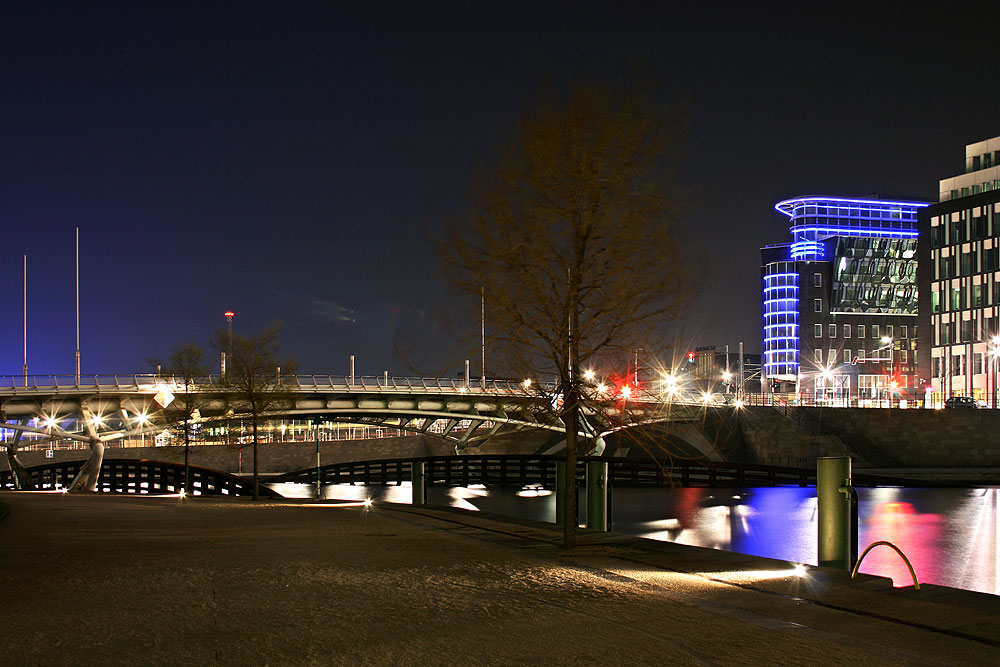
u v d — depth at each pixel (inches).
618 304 663.8
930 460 3464.6
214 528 859.4
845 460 637.3
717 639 371.6
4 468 3698.3
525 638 368.5
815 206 6742.1
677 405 2987.2
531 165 674.8
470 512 1086.4
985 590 949.8
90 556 610.5
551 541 735.7
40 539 727.7
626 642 363.9
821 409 3676.2
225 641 354.6
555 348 674.2
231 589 475.5
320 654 336.8
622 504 1692.9
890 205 6860.2
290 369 1909.4
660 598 462.9
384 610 423.5
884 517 1573.6
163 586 481.7
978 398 4389.8
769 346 6584.6
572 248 673.6
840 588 495.2
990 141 4788.4
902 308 6461.6
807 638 375.6
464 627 387.9
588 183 660.1
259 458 3865.7
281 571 543.8
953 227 4690.0
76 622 384.5
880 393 5787.4
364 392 3070.9
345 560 602.5
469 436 3555.6
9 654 328.2
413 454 4047.7
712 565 584.7
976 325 4500.5
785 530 1382.9
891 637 378.9
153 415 2618.1
